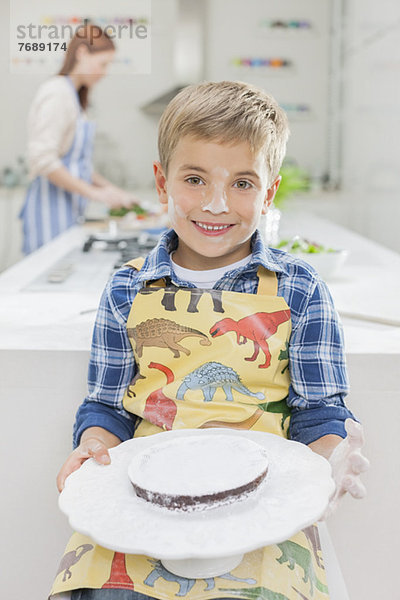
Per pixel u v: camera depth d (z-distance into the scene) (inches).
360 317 49.9
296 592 30.2
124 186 184.4
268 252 40.0
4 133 182.7
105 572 31.1
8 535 45.1
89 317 50.8
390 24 141.3
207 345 37.2
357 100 166.6
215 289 38.9
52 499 44.8
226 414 36.3
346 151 176.7
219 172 36.2
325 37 182.1
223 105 36.3
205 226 37.4
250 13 180.2
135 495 28.7
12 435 44.0
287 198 121.9
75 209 123.1
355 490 29.7
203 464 29.5
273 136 37.7
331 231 103.8
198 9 172.1
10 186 174.2
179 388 37.0
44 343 44.1
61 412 43.7
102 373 39.4
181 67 175.0
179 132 36.7
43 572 45.4
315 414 36.7
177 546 25.1
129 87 183.3
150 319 38.0
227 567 30.6
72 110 116.9
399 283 63.2
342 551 44.6
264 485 28.4
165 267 38.7
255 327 37.4
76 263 75.1
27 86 181.2
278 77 183.6
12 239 175.6
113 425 38.0
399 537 44.5
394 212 142.7
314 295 38.4
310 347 37.7
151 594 30.0
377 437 43.5
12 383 43.3
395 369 42.4
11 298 57.5
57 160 116.6
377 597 45.1
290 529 25.6
